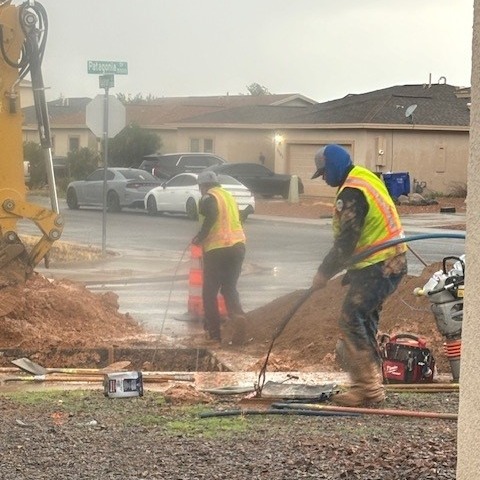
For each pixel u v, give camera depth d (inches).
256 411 298.0
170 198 1504.7
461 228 1288.1
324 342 430.0
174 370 447.5
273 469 223.8
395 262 311.1
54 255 887.1
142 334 494.3
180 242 1083.9
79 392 338.6
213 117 2155.5
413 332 418.9
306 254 962.7
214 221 480.1
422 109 1873.8
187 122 2178.9
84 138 2576.3
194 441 256.1
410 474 213.9
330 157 312.2
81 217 1505.9
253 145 2089.1
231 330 487.5
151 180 1637.6
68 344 452.1
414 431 267.4
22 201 527.8
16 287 493.4
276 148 1968.5
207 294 477.1
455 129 1838.1
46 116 533.3
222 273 478.3
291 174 1940.2
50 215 530.0
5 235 517.3
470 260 142.2
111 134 880.9
